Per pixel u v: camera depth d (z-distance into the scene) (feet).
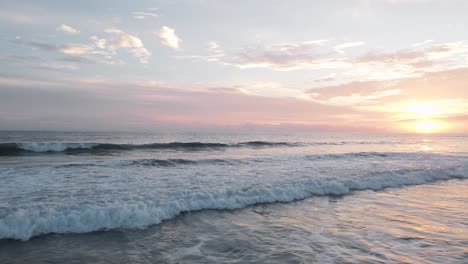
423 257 16.84
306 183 35.06
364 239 19.77
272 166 49.34
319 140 175.42
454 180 44.96
